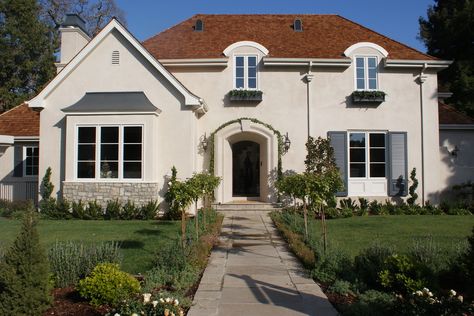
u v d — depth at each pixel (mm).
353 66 17875
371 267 6719
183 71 17688
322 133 17656
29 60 35031
